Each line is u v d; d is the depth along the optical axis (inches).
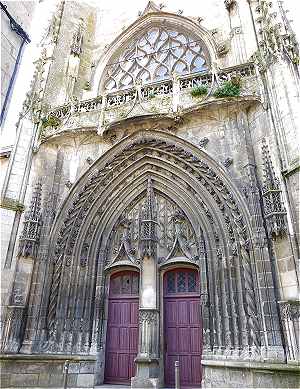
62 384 513.0
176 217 598.9
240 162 546.3
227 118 595.5
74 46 879.7
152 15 895.7
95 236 620.7
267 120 534.3
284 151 482.6
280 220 448.1
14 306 540.4
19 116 697.6
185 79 636.7
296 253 428.8
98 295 584.1
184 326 545.6
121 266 603.5
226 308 484.1
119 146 647.8
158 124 627.5
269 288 440.1
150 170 641.0
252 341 442.9
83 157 679.7
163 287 577.0
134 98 653.3
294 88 504.7
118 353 567.5
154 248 569.0
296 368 379.2
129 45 912.3
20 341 534.6
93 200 635.5
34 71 773.9
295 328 400.8
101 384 546.0
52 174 673.6
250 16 709.3
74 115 688.4
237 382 431.5
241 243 494.0
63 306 565.0
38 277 573.3
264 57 566.6
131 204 649.6
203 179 574.6
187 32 847.7
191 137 608.4
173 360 530.3
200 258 542.0
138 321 573.0
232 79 580.7
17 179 640.4
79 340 548.1
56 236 610.2
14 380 511.2
